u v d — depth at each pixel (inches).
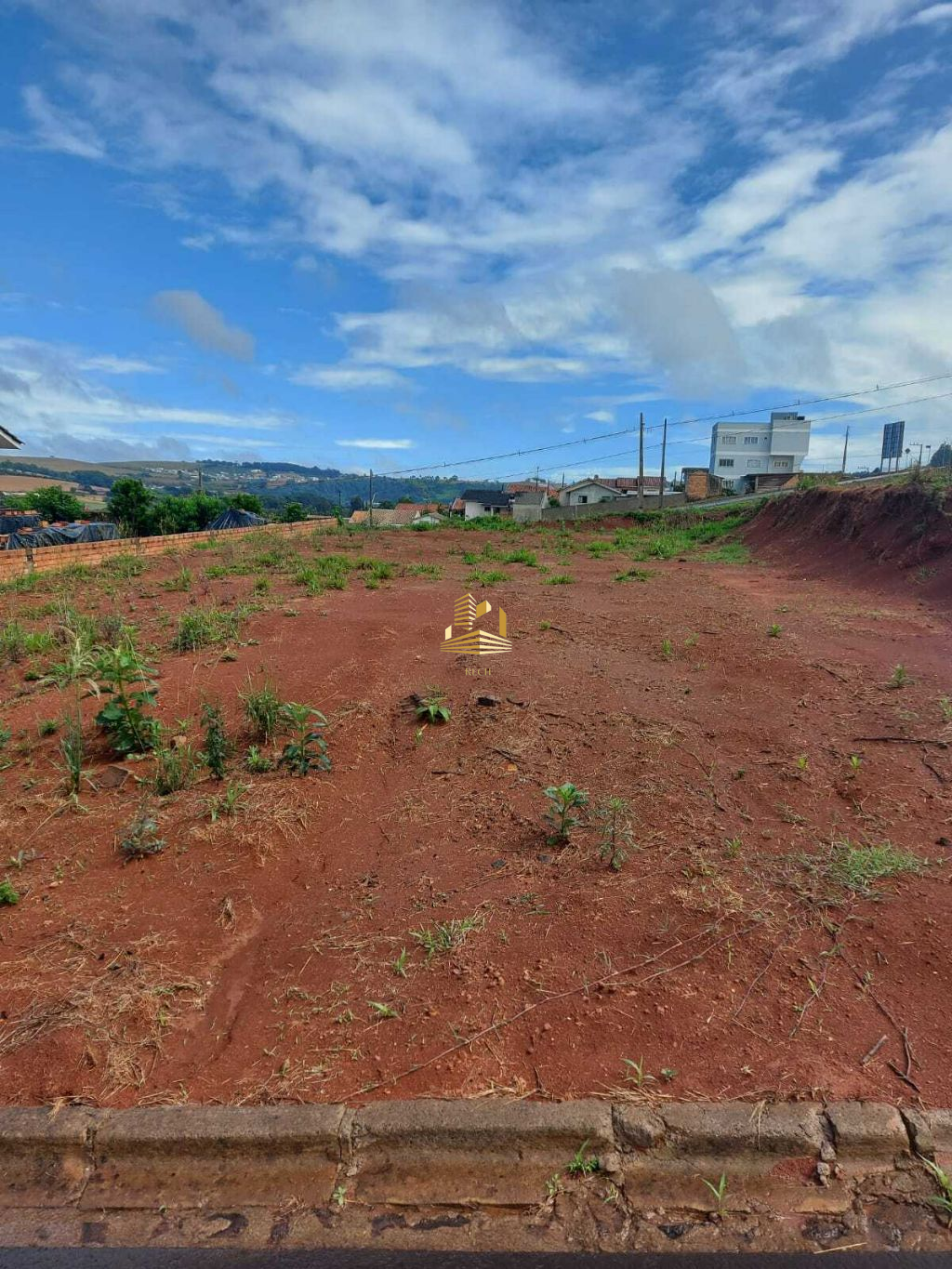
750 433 2107.5
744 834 114.4
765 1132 66.0
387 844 116.9
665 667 200.2
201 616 248.1
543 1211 62.8
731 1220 61.6
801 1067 72.4
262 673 191.8
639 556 528.1
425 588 346.6
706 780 131.9
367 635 233.8
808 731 151.3
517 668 198.4
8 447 605.0
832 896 97.8
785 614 270.5
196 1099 71.3
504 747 148.3
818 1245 59.2
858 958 86.8
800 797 125.3
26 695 182.5
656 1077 71.9
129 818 124.3
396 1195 64.6
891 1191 63.0
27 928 97.3
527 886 103.3
